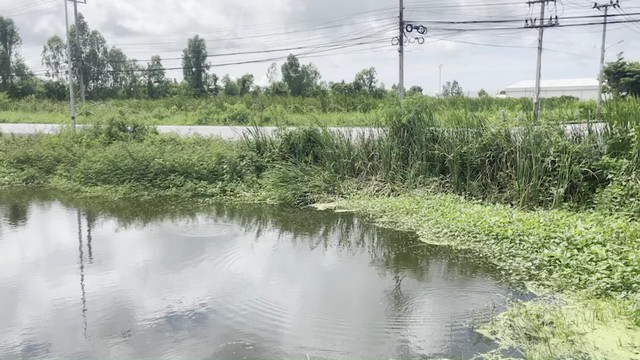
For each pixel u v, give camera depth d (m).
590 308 5.32
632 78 28.09
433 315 5.45
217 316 5.48
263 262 7.33
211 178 12.95
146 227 9.47
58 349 4.80
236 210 10.95
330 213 10.41
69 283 6.49
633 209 8.24
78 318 5.46
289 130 13.26
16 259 7.51
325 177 11.74
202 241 8.46
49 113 34.06
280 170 12.21
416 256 7.49
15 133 19.34
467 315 5.43
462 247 7.71
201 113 28.75
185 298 5.97
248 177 12.74
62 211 10.92
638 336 4.69
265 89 40.78
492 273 6.69
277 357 4.62
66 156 14.87
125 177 13.03
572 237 6.82
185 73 44.06
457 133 10.93
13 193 13.14
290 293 6.11
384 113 12.26
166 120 27.80
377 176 11.48
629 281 5.50
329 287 6.30
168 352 4.72
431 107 11.92
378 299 5.90
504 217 8.12
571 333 4.79
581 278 5.94
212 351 4.74
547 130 10.03
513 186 9.95
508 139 10.33
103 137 15.91
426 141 11.18
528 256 6.90
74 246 8.18
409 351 4.68
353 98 31.20
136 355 4.68
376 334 5.02
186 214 10.61
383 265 7.13
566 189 9.47
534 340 4.75
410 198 10.26
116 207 11.31
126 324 5.31
